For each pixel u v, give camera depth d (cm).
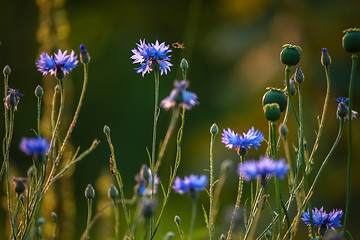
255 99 897
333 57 841
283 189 715
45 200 385
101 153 1146
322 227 265
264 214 649
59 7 488
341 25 846
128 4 1513
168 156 570
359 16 841
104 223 379
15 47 1251
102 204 379
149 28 1496
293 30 877
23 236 258
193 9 1335
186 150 939
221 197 788
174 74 1356
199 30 1337
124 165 1149
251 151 842
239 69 952
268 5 974
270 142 275
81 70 1368
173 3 1485
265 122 872
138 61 283
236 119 899
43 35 482
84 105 1298
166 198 263
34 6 1258
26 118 1174
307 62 843
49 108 443
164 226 515
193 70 1280
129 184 1061
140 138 1249
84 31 1485
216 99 1004
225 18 1044
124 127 1276
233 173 800
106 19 1509
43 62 269
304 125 798
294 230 256
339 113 262
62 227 393
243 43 972
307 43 856
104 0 1521
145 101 1316
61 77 269
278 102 266
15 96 266
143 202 199
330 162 786
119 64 1418
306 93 821
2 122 901
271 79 895
